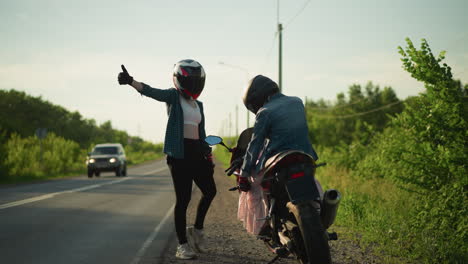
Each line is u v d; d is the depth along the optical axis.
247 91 4.37
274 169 3.81
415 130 6.96
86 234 6.83
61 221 8.06
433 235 6.19
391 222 7.49
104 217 8.71
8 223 7.78
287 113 3.96
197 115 5.42
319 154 24.56
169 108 5.29
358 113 63.84
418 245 5.84
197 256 5.47
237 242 6.47
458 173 6.28
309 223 3.48
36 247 5.80
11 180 21.34
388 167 7.66
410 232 6.80
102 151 27.14
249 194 4.28
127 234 6.91
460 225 6.02
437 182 6.89
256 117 4.05
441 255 5.50
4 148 25.81
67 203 11.04
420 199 7.43
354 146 19.52
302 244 3.65
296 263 5.13
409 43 6.67
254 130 4.02
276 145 3.91
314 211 3.56
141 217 8.84
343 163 19.52
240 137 4.60
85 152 37.22
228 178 23.31
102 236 6.70
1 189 15.65
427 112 6.86
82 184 18.58
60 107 72.56
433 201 6.75
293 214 3.79
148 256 5.42
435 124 6.62
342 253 5.75
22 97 65.44
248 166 4.02
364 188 12.43
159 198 12.58
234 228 7.81
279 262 5.17
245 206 4.46
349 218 8.39
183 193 5.30
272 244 4.39
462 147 6.49
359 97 69.75
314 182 3.70
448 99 6.43
